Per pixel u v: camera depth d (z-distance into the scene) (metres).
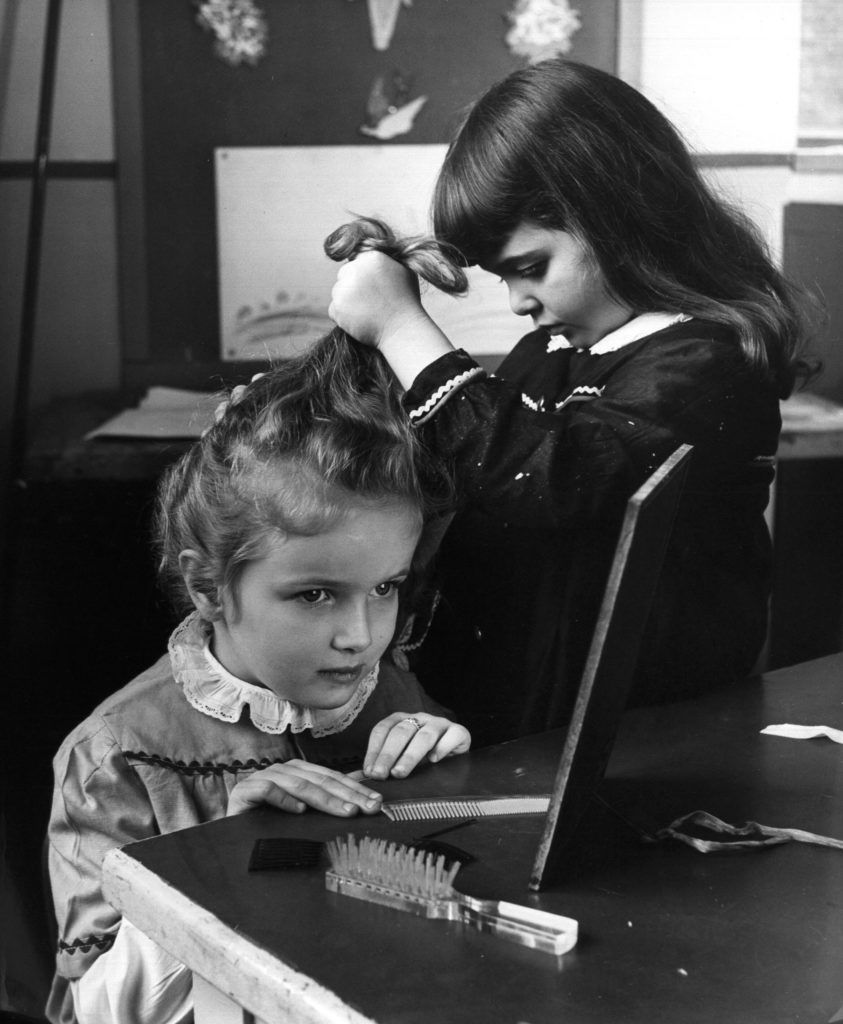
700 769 0.72
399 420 0.80
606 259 1.05
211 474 0.75
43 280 1.93
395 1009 0.45
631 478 0.97
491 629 1.11
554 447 0.95
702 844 0.60
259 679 0.80
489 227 1.06
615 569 0.49
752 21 1.80
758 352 1.06
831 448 1.82
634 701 1.13
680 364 1.03
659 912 0.53
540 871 0.55
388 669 0.96
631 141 1.05
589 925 0.52
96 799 0.79
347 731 0.90
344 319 0.96
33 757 1.73
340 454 0.71
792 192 1.82
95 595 1.79
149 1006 0.72
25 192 1.88
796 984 0.47
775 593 1.90
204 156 1.91
